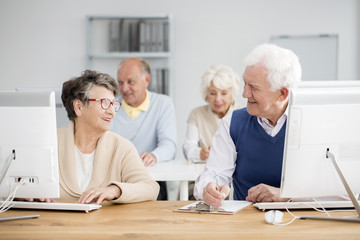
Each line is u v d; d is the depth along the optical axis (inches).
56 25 209.5
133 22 203.6
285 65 73.2
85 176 81.2
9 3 209.3
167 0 207.3
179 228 56.4
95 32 208.7
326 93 59.1
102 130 79.1
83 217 62.7
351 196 59.7
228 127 86.3
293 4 204.7
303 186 60.5
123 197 70.7
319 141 59.2
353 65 203.6
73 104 78.3
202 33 207.5
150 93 140.1
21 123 61.9
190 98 208.8
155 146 136.6
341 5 203.2
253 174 83.6
